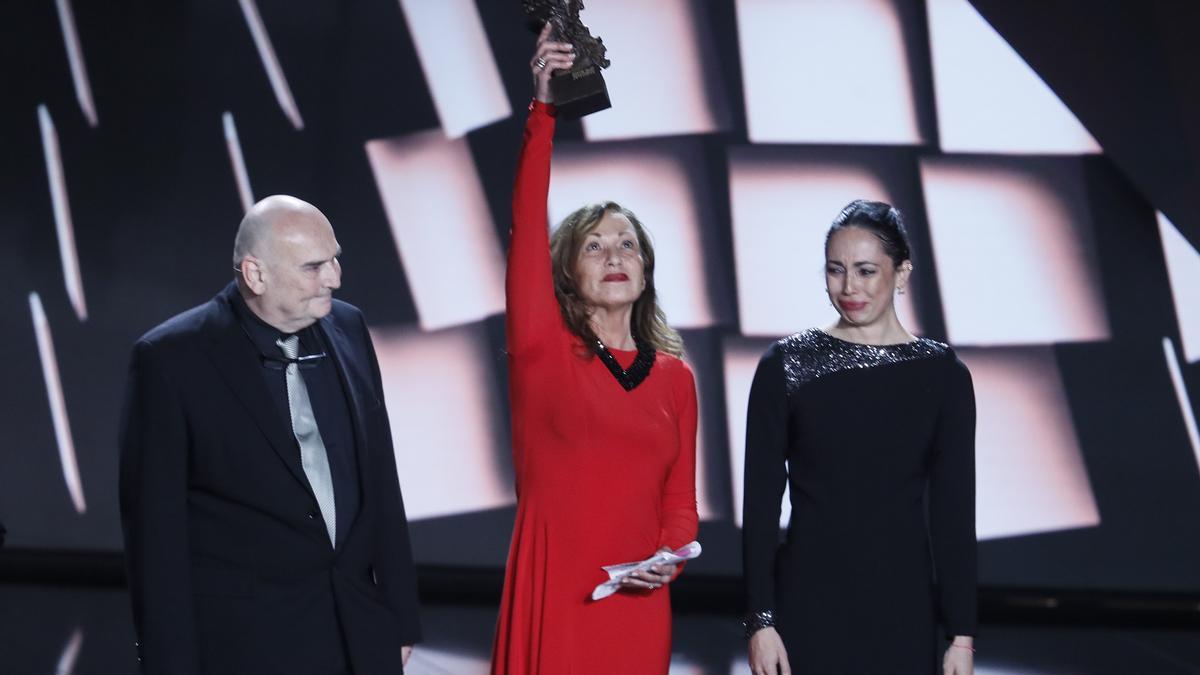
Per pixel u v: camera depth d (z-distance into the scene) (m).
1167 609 23.45
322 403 9.07
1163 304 24.19
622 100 24.39
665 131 24.38
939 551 9.75
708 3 24.36
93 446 25.02
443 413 24.70
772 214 24.39
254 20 25.08
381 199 24.83
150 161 25.17
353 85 24.92
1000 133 24.23
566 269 10.02
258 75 25.06
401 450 24.69
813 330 10.05
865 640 9.42
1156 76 22.62
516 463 10.05
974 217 24.34
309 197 24.95
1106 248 24.27
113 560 24.41
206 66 25.06
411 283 24.78
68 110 25.25
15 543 24.77
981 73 24.20
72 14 25.22
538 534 9.75
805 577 9.55
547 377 9.76
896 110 24.36
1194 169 23.08
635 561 9.77
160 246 25.14
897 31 24.30
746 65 24.38
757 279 24.34
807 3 24.34
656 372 10.16
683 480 10.31
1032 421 24.27
